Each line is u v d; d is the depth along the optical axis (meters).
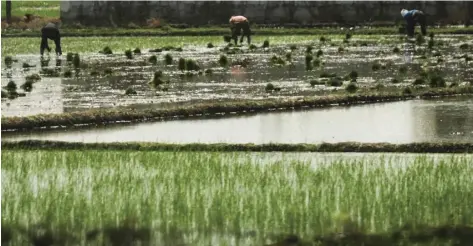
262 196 16.23
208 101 31.28
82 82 38.66
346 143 22.05
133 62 48.88
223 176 17.92
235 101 30.78
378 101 31.58
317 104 30.48
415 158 20.28
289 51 55.28
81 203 15.79
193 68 43.97
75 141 23.12
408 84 36.25
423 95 32.72
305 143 22.33
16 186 17.25
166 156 20.27
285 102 30.03
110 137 24.11
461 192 16.48
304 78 39.19
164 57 51.81
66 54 55.88
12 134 24.72
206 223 14.79
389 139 23.52
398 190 16.59
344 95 31.47
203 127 25.91
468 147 21.88
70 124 26.45
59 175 18.31
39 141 22.53
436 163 19.62
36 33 77.06
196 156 20.38
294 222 14.75
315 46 59.38
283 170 18.56
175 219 14.98
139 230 14.50
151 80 39.00
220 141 23.34
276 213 15.20
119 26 84.00
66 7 84.81
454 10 84.00
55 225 14.77
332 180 17.45
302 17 85.00
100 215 15.19
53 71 43.56
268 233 14.34
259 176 17.88
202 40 68.75
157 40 69.12
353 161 19.81
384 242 13.91
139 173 18.36
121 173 18.36
